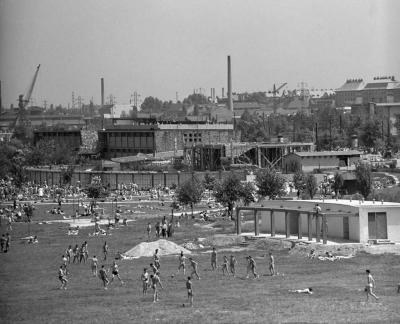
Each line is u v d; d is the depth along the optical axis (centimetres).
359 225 17338
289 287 13575
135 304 12444
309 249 17012
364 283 13825
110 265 16375
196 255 17438
